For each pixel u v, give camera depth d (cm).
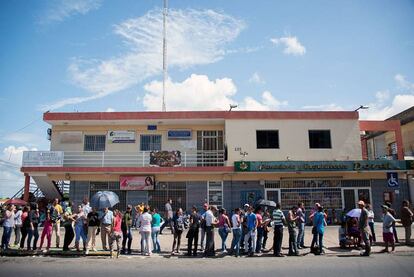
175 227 1508
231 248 1502
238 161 2392
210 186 2492
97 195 1524
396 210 2442
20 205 2019
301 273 1088
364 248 1545
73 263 1291
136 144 2623
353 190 2473
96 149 2623
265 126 2527
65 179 2497
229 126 2511
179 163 2467
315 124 2553
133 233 2047
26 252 1472
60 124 2634
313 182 2478
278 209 1495
